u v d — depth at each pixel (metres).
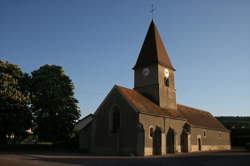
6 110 31.58
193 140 40.53
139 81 39.28
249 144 38.25
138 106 31.72
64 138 37.75
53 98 36.00
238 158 23.47
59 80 38.03
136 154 29.22
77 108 38.75
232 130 59.12
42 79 36.84
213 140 46.97
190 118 42.72
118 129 31.86
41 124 35.72
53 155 25.73
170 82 39.66
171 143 34.69
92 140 33.72
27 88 36.22
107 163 18.88
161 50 39.75
